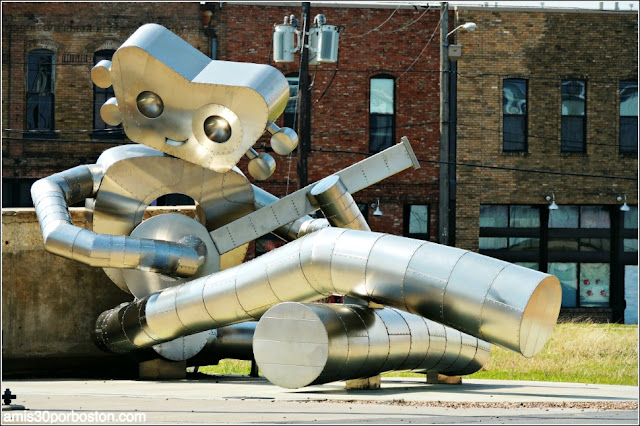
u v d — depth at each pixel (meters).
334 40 33.09
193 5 45.16
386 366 18.67
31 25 45.06
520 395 18.61
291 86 45.56
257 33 45.19
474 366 21.27
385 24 45.50
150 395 17.77
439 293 16.88
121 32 45.19
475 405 16.25
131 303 21.44
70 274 23.83
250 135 20.83
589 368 27.02
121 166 21.62
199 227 21.59
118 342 21.77
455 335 20.50
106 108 21.66
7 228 23.62
